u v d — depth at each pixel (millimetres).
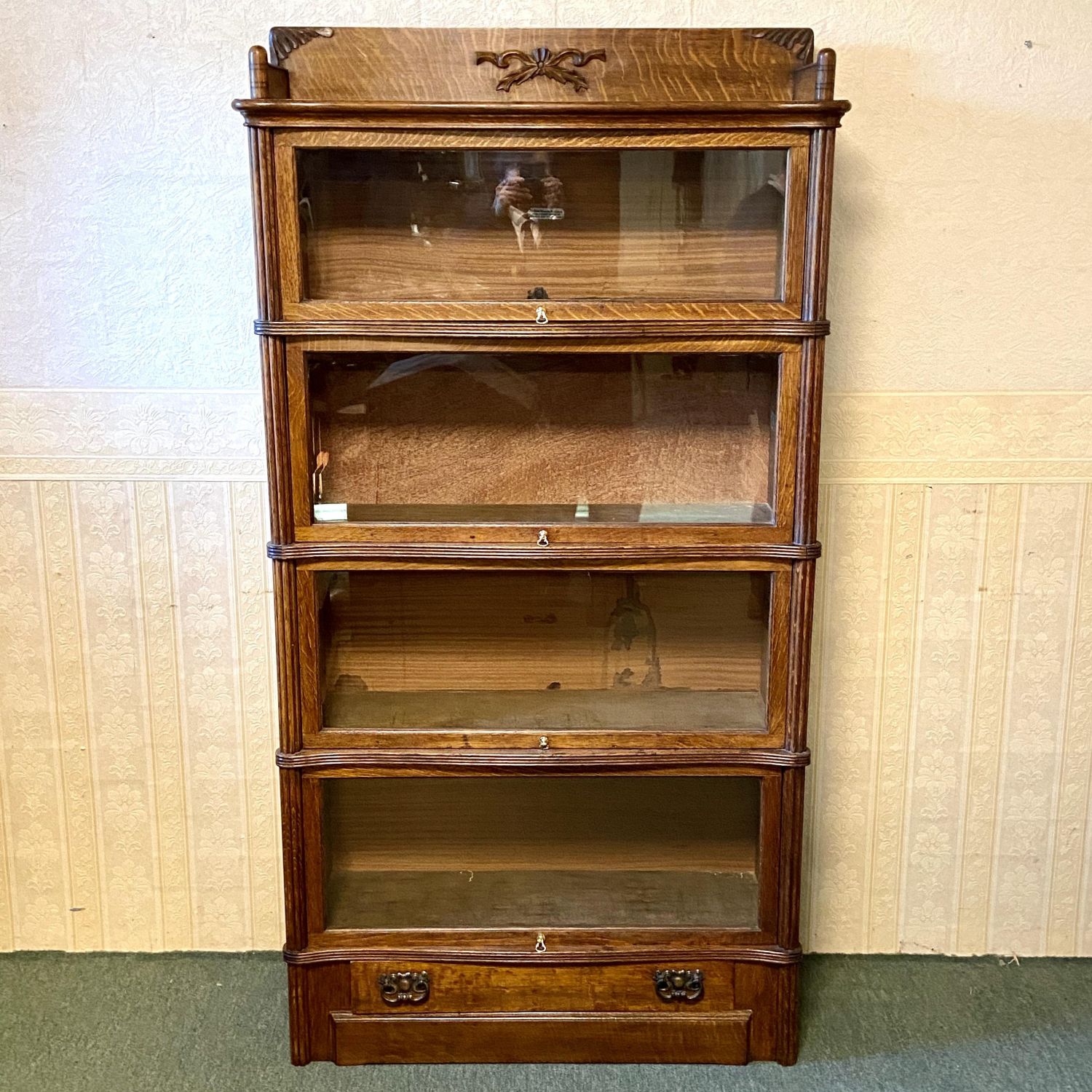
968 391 1719
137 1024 1703
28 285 1686
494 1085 1578
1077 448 1732
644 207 1442
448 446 1524
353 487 1522
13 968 1833
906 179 1668
